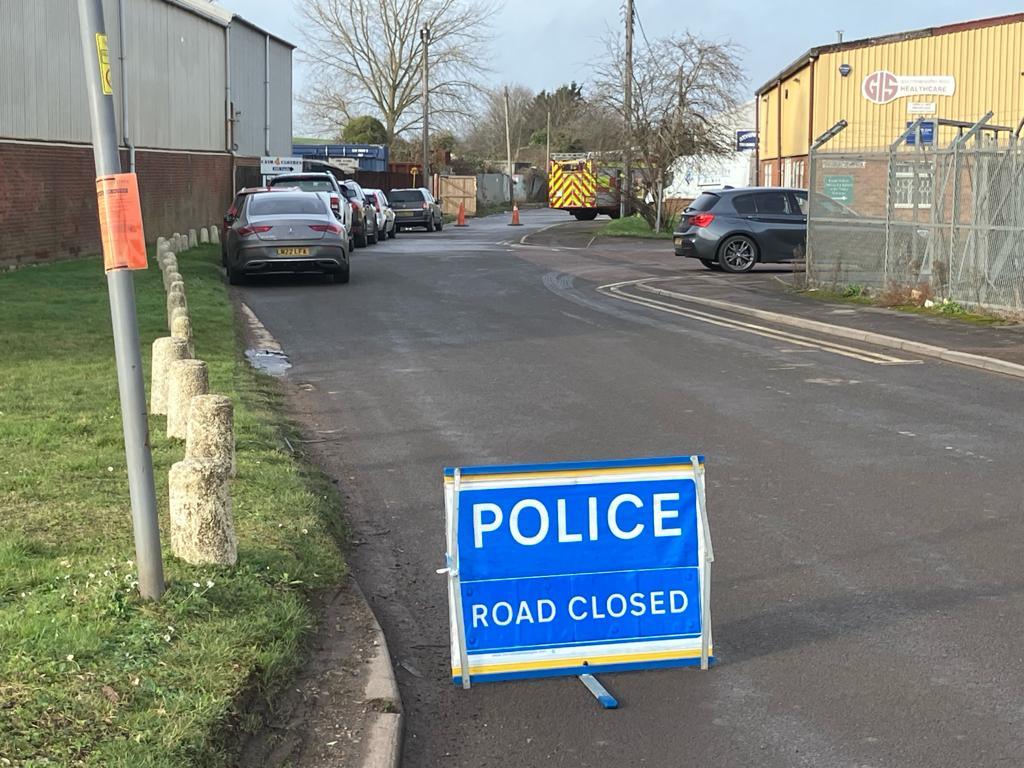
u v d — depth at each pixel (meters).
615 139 44.25
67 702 4.11
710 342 14.45
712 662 5.06
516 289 21.08
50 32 24.05
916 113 30.53
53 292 17.73
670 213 44.94
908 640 5.33
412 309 17.84
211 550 5.50
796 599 5.85
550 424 9.74
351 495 7.73
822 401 10.72
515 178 93.44
